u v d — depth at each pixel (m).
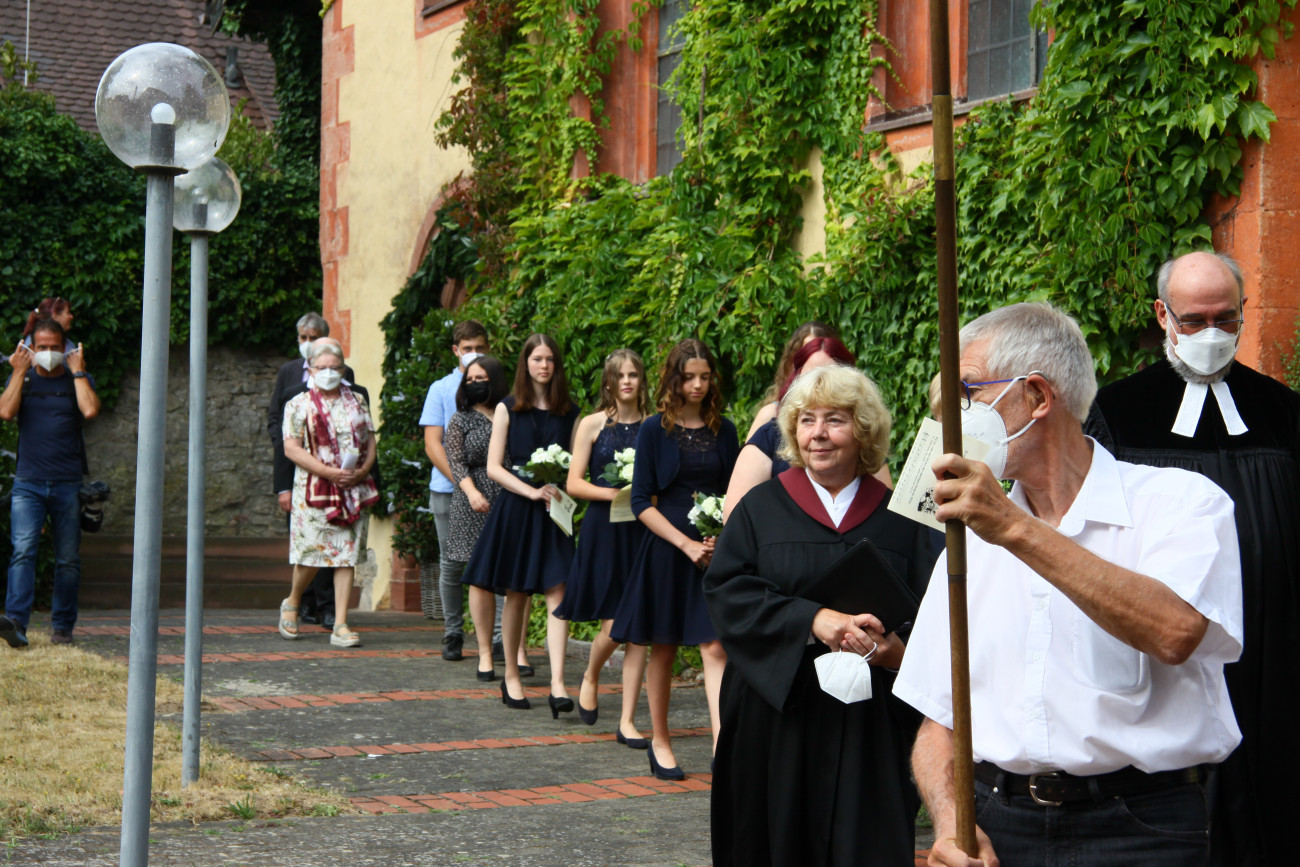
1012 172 6.82
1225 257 3.70
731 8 8.83
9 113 14.92
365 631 10.04
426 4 12.40
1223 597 1.98
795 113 8.41
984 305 6.97
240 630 9.72
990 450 2.09
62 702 6.37
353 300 13.51
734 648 3.16
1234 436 3.61
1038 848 2.12
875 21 8.06
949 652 2.31
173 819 4.60
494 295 10.89
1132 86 6.01
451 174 12.02
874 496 3.36
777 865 3.07
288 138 17.41
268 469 16.75
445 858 4.24
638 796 5.20
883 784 3.05
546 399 7.14
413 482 11.29
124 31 21.00
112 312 15.37
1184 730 2.05
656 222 9.48
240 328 16.50
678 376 5.66
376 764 5.64
